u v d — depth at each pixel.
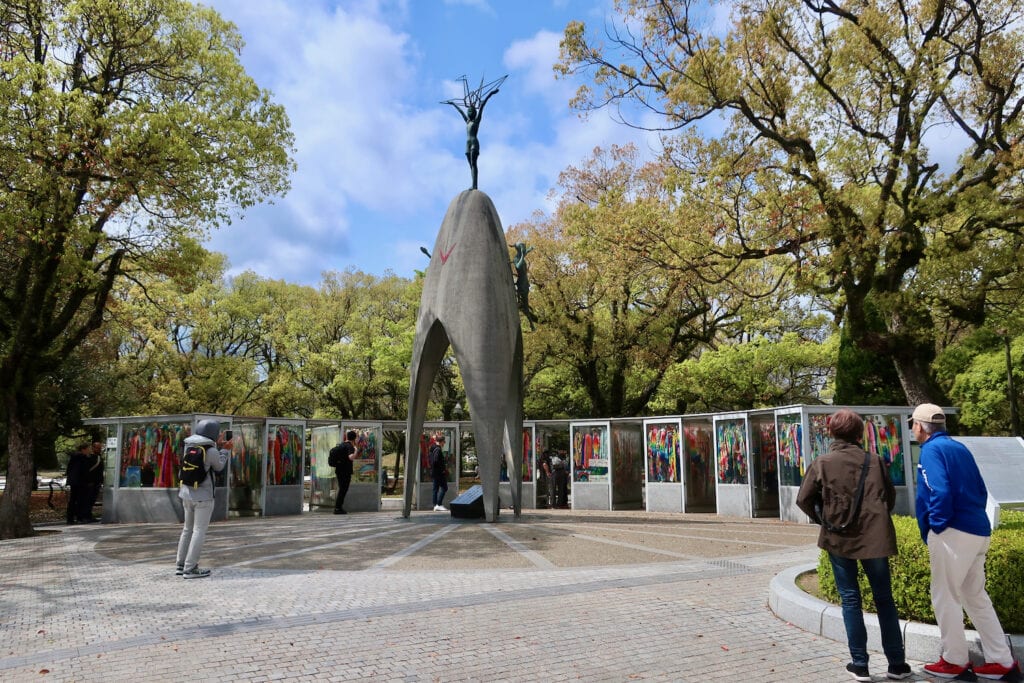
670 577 7.88
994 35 16.17
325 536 11.70
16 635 5.77
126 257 16.52
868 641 5.20
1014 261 15.66
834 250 16.14
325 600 6.77
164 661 4.92
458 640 5.37
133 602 6.90
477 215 14.07
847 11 17.12
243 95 15.80
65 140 12.84
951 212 15.88
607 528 12.50
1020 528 6.39
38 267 14.75
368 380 34.53
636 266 19.75
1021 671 4.65
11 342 15.74
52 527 16.23
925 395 17.48
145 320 27.64
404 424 20.33
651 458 19.22
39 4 14.08
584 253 22.55
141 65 15.24
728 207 17.38
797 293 18.19
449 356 32.91
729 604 6.56
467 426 22.12
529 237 26.33
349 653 5.05
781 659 4.96
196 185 15.03
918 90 16.06
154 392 29.77
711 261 18.52
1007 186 16.00
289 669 4.72
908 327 17.34
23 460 14.58
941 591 4.61
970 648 4.73
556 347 26.34
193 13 15.73
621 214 18.94
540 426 21.44
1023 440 6.53
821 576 6.05
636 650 5.13
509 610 6.30
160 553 10.39
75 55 15.00
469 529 12.06
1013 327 18.31
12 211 13.08
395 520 14.34
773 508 17.05
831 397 30.38
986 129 16.56
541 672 4.66
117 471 17.12
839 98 17.05
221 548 10.61
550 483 20.91
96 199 14.20
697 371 26.73
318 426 20.31
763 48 17.16
